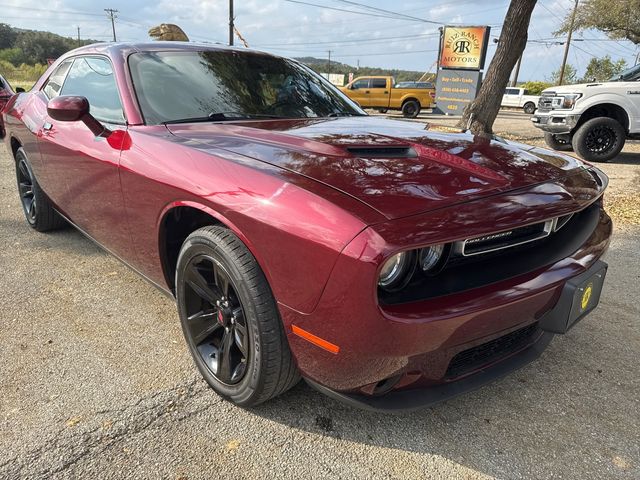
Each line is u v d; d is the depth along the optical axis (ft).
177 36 60.08
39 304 9.68
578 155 30.78
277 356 5.97
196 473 5.75
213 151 6.77
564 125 30.86
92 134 8.82
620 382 7.71
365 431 6.50
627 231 15.37
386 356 5.10
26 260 11.82
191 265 6.84
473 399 7.23
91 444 6.12
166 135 7.64
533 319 6.07
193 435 6.33
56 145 9.93
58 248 12.61
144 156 7.43
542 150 8.41
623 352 8.55
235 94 9.32
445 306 5.18
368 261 4.73
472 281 5.58
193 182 6.46
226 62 10.00
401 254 5.01
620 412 7.02
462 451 6.22
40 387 7.18
